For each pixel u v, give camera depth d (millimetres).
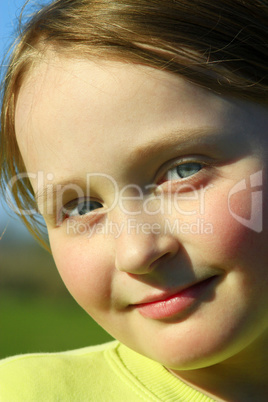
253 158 529
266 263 527
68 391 558
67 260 551
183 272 521
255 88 535
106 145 522
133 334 541
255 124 532
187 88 523
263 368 560
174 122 519
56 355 592
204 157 524
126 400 556
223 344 523
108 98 523
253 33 550
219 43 540
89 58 533
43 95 544
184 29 538
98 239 538
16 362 580
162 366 572
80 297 550
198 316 522
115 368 576
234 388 559
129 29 536
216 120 524
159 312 524
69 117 530
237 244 521
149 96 521
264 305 529
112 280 536
